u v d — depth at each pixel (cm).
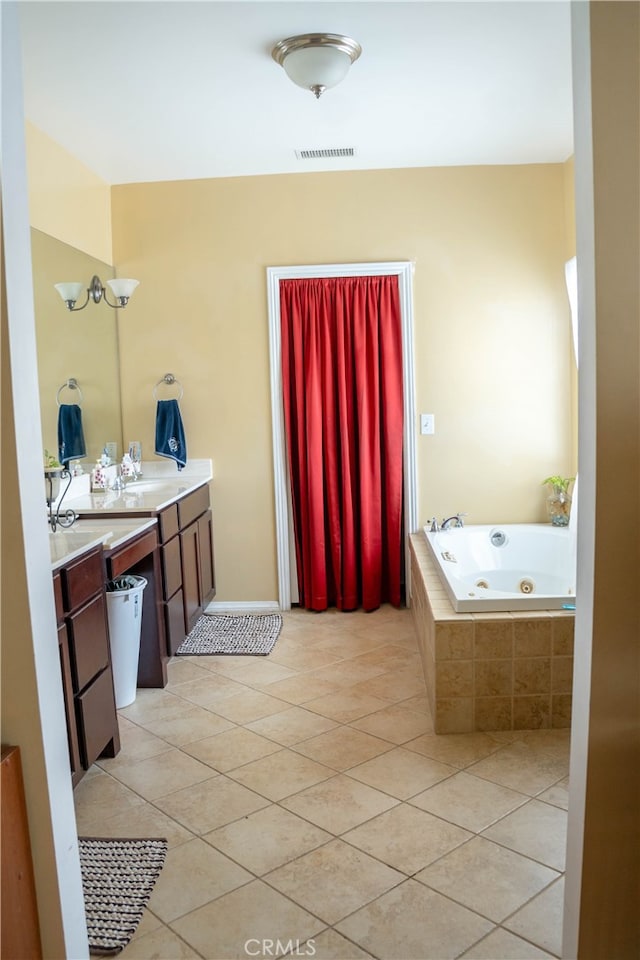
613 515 157
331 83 303
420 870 220
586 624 161
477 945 190
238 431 482
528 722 311
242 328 476
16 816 155
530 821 244
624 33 149
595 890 164
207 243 473
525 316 470
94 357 441
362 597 489
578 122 157
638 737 161
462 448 479
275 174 468
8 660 157
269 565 490
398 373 473
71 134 382
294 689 363
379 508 478
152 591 365
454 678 308
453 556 437
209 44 288
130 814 256
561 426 476
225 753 299
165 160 430
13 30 154
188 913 205
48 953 163
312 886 215
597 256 152
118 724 320
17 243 155
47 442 374
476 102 355
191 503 431
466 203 465
